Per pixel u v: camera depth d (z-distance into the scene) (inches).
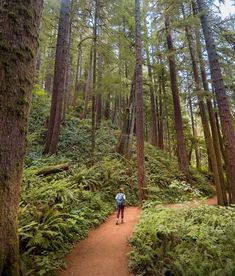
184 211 317.7
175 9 460.1
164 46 741.9
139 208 448.1
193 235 236.4
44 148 567.2
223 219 278.7
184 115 1127.6
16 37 151.5
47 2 593.3
